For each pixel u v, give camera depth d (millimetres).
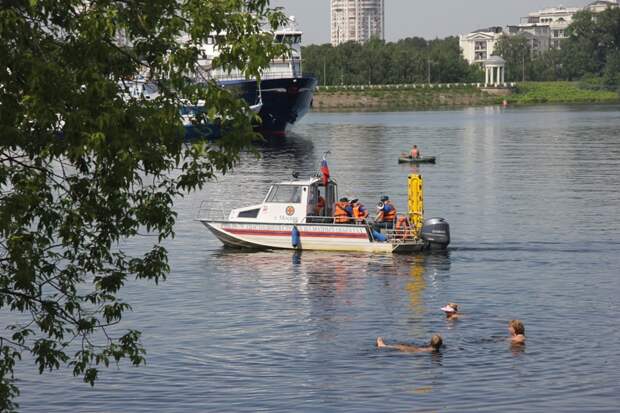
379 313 56719
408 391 43125
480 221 93750
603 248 77750
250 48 28203
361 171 148250
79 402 42406
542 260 72875
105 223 30359
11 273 29406
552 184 127125
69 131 26141
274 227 77938
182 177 30000
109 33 27297
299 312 57250
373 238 76312
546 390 43000
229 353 49031
